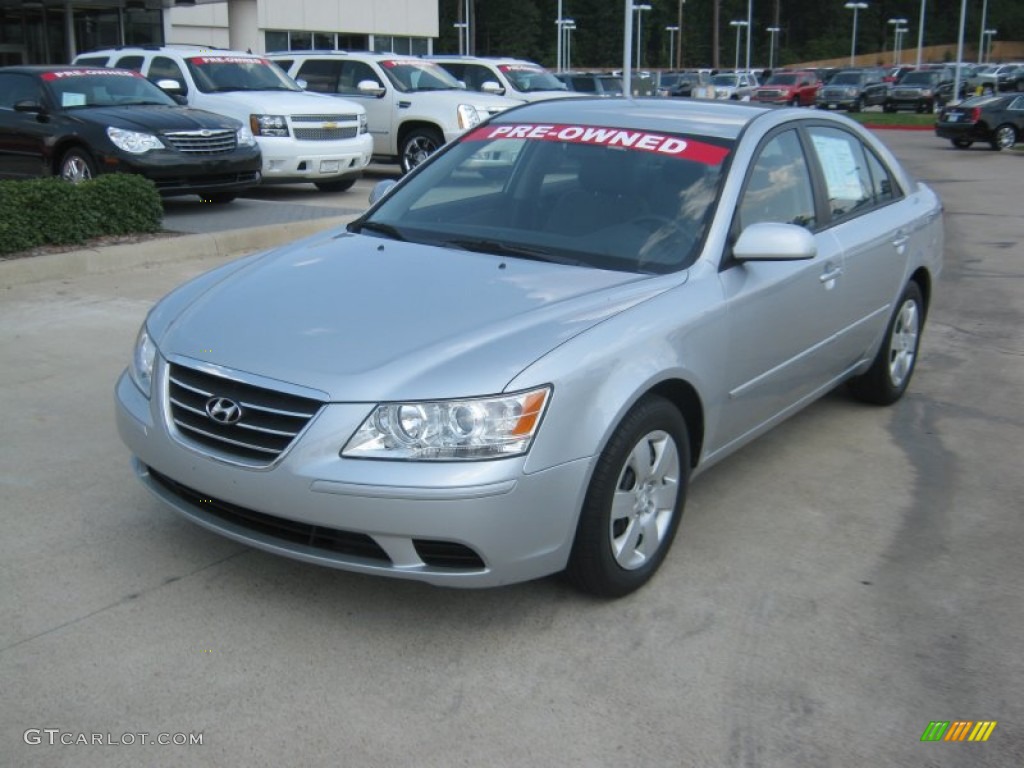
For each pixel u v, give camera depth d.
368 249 4.48
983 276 10.32
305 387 3.38
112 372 6.28
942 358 7.44
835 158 5.50
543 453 3.38
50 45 24.86
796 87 48.41
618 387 3.59
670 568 4.16
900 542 4.48
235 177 12.06
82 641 3.50
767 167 4.81
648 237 4.39
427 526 3.28
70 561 4.04
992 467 5.38
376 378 3.36
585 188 4.68
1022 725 3.24
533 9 96.75
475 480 3.27
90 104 12.00
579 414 3.47
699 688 3.36
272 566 4.05
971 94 47.97
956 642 3.69
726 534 4.50
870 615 3.86
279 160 13.32
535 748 3.05
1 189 8.60
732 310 4.22
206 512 3.72
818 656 3.57
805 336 4.90
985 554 4.39
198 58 14.08
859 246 5.32
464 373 3.36
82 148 11.23
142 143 11.05
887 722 3.23
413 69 17.22
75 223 9.20
